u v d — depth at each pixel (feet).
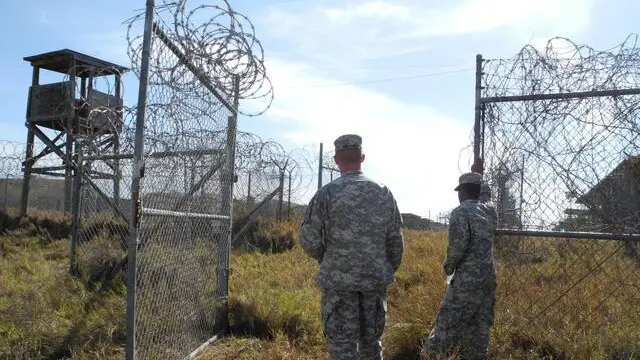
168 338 14.12
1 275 23.86
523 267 18.29
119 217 25.03
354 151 12.63
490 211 15.42
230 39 15.75
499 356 16.16
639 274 17.26
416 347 16.88
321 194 12.31
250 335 17.99
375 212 12.11
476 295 14.80
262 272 29.94
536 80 17.94
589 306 17.78
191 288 15.74
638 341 16.42
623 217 17.06
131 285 12.02
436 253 33.68
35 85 48.75
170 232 14.23
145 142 12.69
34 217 44.27
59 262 29.48
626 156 16.99
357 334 11.87
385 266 12.05
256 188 41.91
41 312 18.03
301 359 15.72
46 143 46.91
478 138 18.42
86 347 15.26
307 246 12.25
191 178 15.33
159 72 13.07
